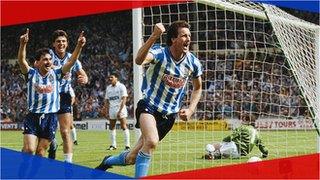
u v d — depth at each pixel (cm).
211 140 1858
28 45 4681
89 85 3969
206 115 2647
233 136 1234
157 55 702
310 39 1219
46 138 887
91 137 2239
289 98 2669
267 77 2891
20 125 3572
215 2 973
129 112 3338
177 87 723
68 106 952
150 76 720
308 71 1172
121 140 2016
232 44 3316
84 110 3678
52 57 935
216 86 2956
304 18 3338
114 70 4184
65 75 933
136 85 819
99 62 4281
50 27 4647
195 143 1712
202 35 3381
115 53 4316
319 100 1140
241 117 2522
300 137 2089
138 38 812
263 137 2083
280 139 1972
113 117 1608
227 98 2864
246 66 3028
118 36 4366
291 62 1052
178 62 714
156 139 702
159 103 721
